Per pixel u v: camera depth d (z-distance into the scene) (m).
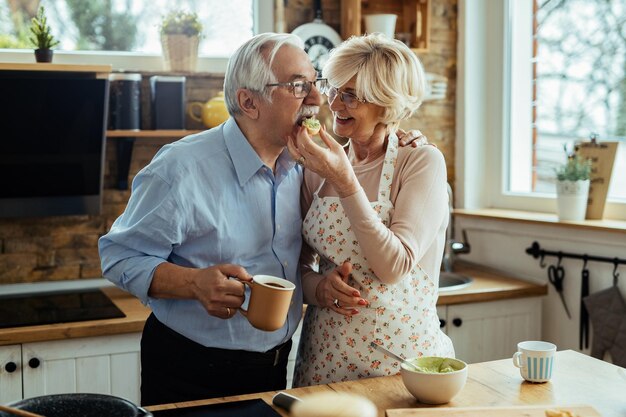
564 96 3.12
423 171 1.77
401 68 1.74
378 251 1.64
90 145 2.76
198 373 1.74
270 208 1.79
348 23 3.15
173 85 2.88
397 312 1.79
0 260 2.86
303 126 1.62
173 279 1.61
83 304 2.68
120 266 1.67
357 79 1.74
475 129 3.44
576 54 3.06
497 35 3.38
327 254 1.82
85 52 2.99
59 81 2.63
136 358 2.47
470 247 3.37
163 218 1.65
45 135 2.69
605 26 2.93
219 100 2.92
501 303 2.89
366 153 1.89
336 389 1.58
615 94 2.89
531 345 1.67
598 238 2.71
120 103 2.84
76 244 2.96
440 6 3.40
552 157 3.20
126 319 2.45
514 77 3.36
